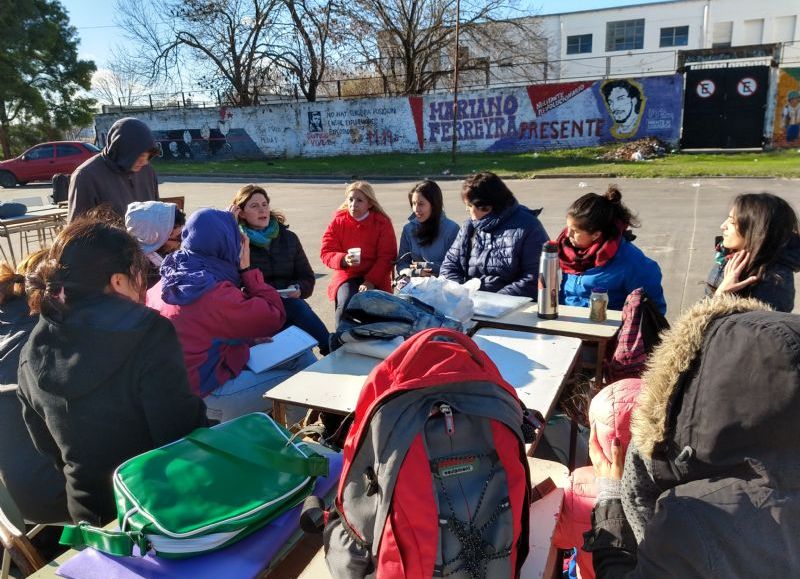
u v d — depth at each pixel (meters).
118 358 1.78
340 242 4.62
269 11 25.00
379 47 25.31
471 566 1.35
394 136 22.73
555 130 20.62
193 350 2.72
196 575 1.53
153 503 1.57
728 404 1.05
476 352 1.60
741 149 18.94
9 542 1.80
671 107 19.20
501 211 3.82
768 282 2.63
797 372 0.95
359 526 1.46
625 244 3.45
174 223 3.56
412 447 1.37
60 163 19.66
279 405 2.41
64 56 31.08
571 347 2.78
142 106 29.00
